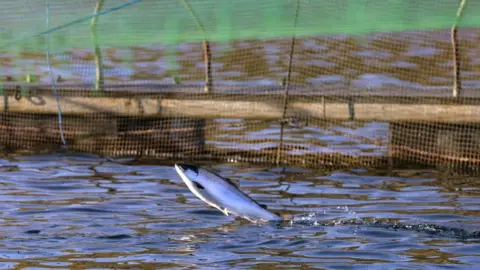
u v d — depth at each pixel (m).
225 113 49.38
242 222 35.16
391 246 31.56
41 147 50.88
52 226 34.38
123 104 50.28
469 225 34.50
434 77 61.72
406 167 46.91
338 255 30.48
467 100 47.31
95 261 29.86
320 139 51.03
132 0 47.56
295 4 46.19
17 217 35.72
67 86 52.41
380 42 64.25
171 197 39.53
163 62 67.31
